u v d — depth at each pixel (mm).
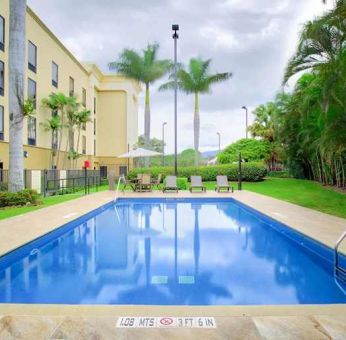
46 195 14844
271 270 5000
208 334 2588
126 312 3014
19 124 11367
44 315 2936
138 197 13820
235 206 12648
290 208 10086
